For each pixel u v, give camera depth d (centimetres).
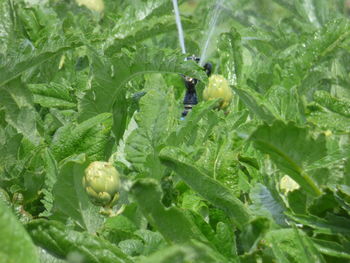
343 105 259
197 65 274
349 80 315
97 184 225
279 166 214
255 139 204
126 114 289
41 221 200
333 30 320
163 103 248
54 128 286
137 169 248
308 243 204
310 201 222
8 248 177
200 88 316
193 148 254
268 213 228
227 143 247
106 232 233
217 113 269
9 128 267
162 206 197
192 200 238
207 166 247
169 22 321
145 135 248
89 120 255
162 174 248
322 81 323
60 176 231
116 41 318
